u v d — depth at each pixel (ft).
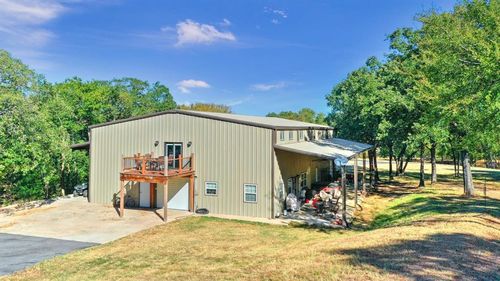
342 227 49.29
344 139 110.22
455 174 116.26
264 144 55.88
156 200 63.67
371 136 98.94
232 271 27.89
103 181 67.00
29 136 61.41
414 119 72.33
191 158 60.54
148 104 166.20
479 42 37.40
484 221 39.91
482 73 36.58
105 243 40.70
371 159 103.40
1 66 60.64
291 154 65.62
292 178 66.28
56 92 83.71
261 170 55.93
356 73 99.14
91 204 66.13
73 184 91.09
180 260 32.81
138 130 64.69
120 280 27.58
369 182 99.09
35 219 53.98
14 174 73.67
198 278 26.63
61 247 39.09
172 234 44.50
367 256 26.40
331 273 22.97
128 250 37.32
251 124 56.59
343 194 51.65
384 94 74.02
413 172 133.80
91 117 110.83
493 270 22.53
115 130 66.28
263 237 42.91
